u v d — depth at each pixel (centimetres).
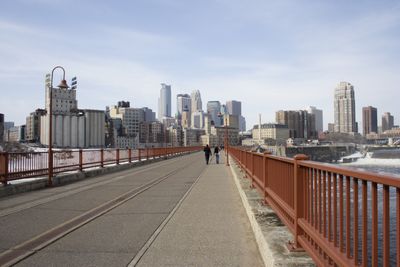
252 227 803
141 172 2553
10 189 1380
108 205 1133
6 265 574
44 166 1662
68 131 12631
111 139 17412
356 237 336
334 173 398
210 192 1445
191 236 749
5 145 5316
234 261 591
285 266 479
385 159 10931
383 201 283
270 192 828
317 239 442
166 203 1170
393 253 948
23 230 803
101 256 617
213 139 19512
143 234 765
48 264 578
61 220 908
